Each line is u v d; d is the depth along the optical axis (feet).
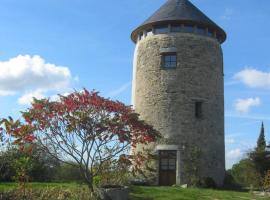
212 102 81.20
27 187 43.50
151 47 82.48
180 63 80.02
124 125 43.45
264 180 75.10
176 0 84.58
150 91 81.00
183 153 76.89
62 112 42.52
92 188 43.70
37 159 60.18
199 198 53.88
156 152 76.95
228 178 83.92
